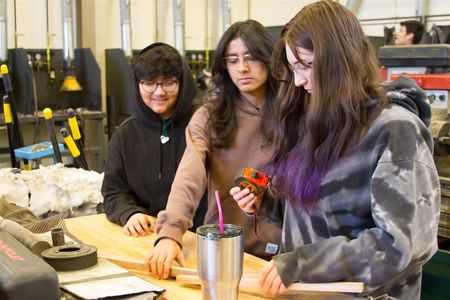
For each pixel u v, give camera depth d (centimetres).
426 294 222
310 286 116
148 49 200
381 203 111
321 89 115
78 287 106
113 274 115
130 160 203
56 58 466
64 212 210
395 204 109
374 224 121
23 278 84
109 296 102
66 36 453
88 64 465
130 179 202
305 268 116
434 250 115
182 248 156
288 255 119
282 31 136
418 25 416
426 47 246
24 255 92
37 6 467
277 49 136
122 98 487
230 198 177
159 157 202
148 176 203
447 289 215
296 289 117
